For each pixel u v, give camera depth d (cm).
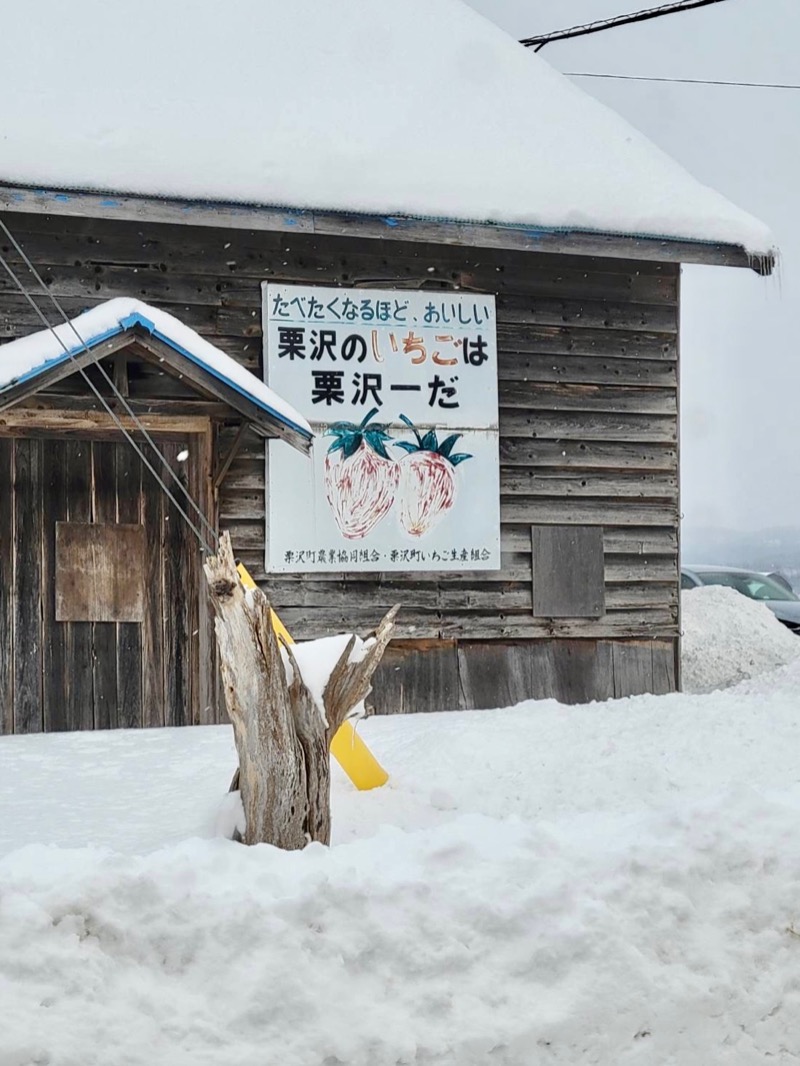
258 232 1045
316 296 1050
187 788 730
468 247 1095
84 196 947
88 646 984
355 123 1079
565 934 466
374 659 598
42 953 425
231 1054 419
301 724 568
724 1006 477
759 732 792
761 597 1806
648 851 505
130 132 986
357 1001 440
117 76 1048
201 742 891
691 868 502
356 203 1005
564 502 1118
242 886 462
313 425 1044
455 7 1285
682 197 1112
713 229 1098
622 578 1130
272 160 1004
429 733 848
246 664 558
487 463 1088
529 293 1112
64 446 984
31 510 974
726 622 1507
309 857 494
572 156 1123
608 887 490
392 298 1069
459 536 1077
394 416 1064
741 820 526
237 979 435
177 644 1002
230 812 592
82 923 437
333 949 448
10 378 836
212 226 985
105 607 988
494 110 1157
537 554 1108
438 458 1073
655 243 1086
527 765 750
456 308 1085
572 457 1120
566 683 1112
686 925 490
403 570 1065
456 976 454
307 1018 431
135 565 996
